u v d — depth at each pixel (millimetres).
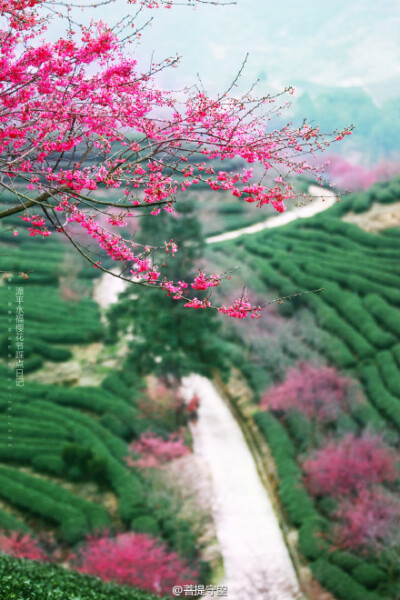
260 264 45781
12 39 6707
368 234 51250
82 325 40156
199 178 7168
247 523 24156
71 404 32469
